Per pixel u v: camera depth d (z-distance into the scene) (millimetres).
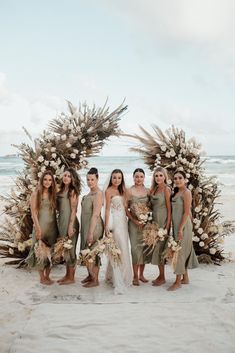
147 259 5449
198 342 3555
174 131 6930
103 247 5074
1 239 6477
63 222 5438
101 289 5168
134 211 5363
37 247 5332
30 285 5336
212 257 6754
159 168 5488
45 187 5449
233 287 5238
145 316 4184
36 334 3717
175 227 5273
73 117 6594
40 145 6512
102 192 5395
